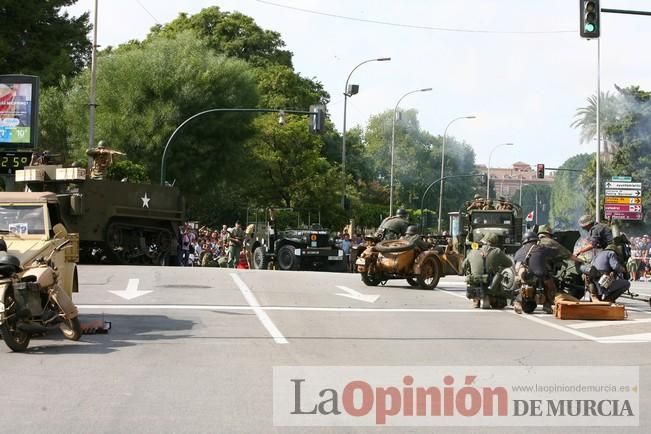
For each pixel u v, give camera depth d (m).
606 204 69.25
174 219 33.12
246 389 9.00
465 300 19.03
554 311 16.22
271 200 65.06
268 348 11.77
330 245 37.34
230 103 52.28
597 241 17.02
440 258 21.80
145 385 9.12
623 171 75.25
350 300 18.31
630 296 18.77
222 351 11.43
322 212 65.38
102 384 9.15
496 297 17.22
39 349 11.42
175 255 33.91
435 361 11.01
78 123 49.94
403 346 12.27
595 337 13.58
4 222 12.94
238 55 74.81
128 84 50.06
